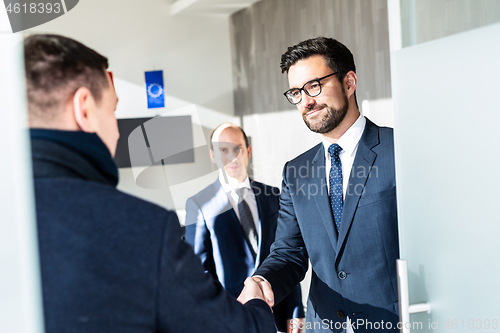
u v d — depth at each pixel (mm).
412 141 790
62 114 539
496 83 609
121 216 497
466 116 664
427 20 759
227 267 1484
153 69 3773
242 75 3869
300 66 1235
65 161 505
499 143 610
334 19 2674
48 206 469
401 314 779
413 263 818
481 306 667
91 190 494
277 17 3289
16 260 354
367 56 2434
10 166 353
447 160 711
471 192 666
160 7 3797
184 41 3871
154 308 503
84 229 473
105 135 603
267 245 1513
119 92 3682
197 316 541
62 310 446
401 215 838
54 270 452
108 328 464
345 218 1133
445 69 696
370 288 1127
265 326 672
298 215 1241
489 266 645
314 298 1237
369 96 2436
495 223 627
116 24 3641
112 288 470
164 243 513
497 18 739
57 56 542
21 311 354
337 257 1152
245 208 1546
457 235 705
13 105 354
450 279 727
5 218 350
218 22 3977
